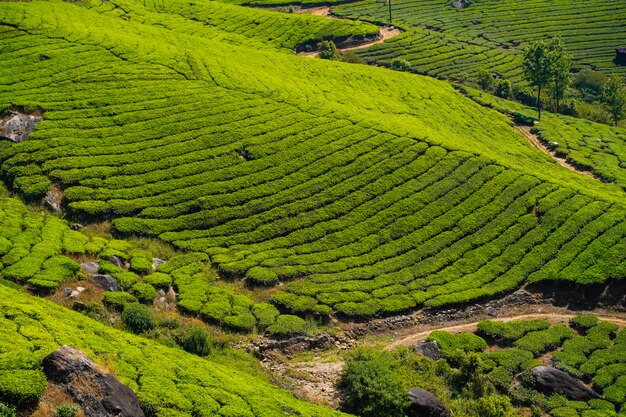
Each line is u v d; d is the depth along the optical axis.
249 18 125.12
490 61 133.50
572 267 59.66
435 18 156.75
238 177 64.94
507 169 73.75
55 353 30.38
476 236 63.00
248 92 80.12
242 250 57.09
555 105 119.00
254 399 35.91
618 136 106.56
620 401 45.50
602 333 52.75
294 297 52.44
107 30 89.12
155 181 62.22
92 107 70.00
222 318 47.84
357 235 61.00
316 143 72.19
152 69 79.75
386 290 55.03
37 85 71.25
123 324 43.34
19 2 90.00
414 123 86.19
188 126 70.44
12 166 59.84
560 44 116.00
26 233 50.78
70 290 44.72
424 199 66.75
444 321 54.12
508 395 45.53
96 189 59.47
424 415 40.28
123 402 29.86
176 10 120.19
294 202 63.47
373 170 69.69
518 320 54.34
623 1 164.25
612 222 65.38
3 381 28.41
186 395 33.69
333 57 115.31
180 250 55.91
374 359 44.50
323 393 42.81
